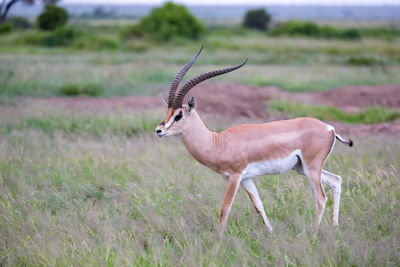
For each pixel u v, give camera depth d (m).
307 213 16.78
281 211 17.00
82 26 163.00
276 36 135.12
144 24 110.31
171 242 15.11
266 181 19.88
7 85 45.47
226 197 15.57
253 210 17.00
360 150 23.23
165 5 113.25
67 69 57.97
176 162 22.41
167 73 55.84
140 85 49.00
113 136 27.38
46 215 16.31
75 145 25.55
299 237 14.24
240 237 15.16
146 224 16.11
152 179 20.09
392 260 13.09
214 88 46.22
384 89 47.88
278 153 15.48
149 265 13.20
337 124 32.78
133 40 106.19
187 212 16.66
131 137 28.95
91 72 55.94
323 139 15.53
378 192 17.33
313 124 15.73
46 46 103.56
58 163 22.50
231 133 15.82
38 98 42.34
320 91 49.28
